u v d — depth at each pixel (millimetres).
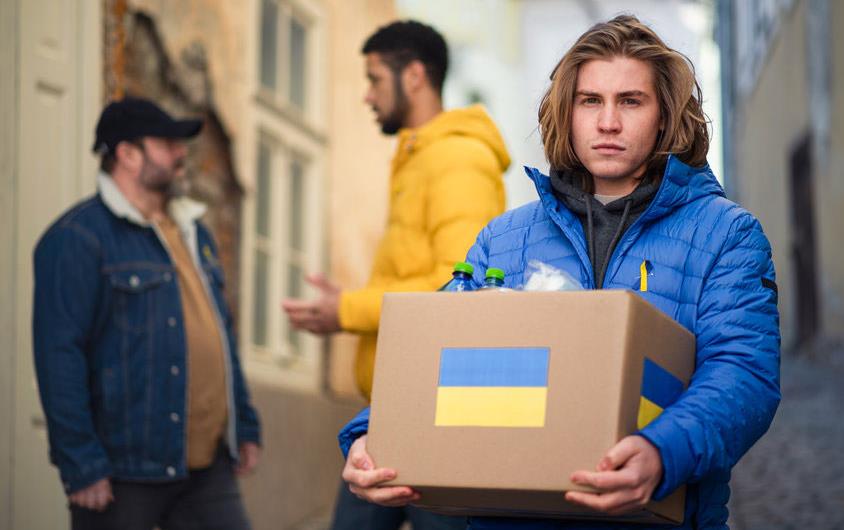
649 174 2551
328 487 8531
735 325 2352
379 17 10344
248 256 7383
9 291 5000
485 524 2441
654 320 2242
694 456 2160
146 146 4438
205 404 4371
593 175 2576
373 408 2309
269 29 7914
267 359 7652
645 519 2299
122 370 4227
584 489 2125
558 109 2529
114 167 4453
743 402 2258
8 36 5055
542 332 2227
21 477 5023
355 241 9328
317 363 8453
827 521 6824
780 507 7215
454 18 15719
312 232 8484
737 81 19828
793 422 10008
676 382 2316
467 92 16328
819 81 12938
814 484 7793
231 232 7195
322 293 4074
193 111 6734
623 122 2482
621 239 2461
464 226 3857
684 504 2344
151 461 4215
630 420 2176
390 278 4043
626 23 2541
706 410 2211
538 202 2648
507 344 2244
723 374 2279
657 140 2535
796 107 14477
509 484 2174
